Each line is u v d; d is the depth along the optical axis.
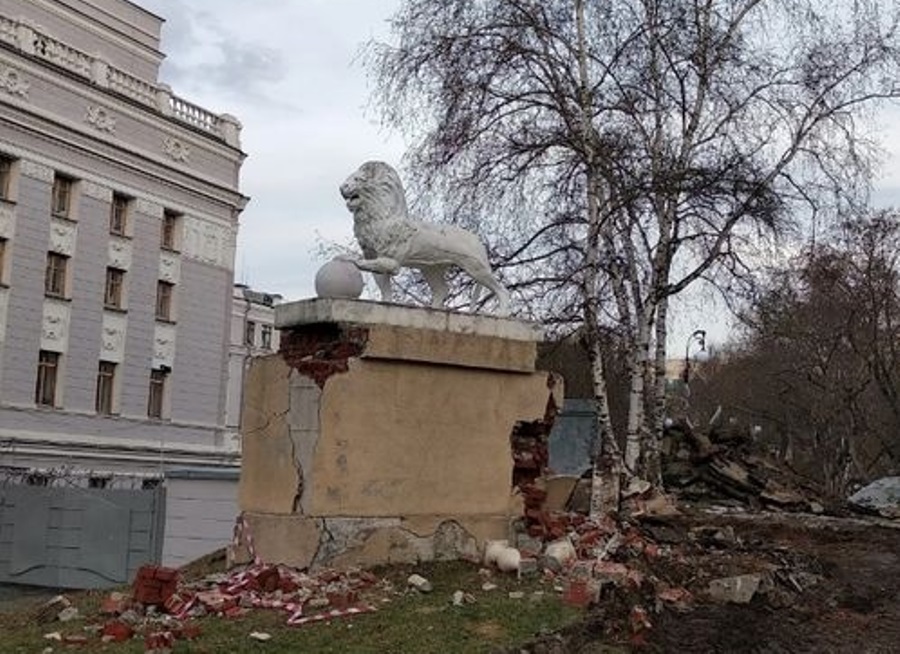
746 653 7.75
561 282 16.11
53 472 30.58
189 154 38.12
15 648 7.23
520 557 8.82
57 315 32.81
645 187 14.76
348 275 8.82
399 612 7.61
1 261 31.11
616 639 7.51
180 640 7.04
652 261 16.27
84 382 33.72
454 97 15.84
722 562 9.88
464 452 9.23
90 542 19.30
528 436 9.81
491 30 15.87
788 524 12.74
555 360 19.38
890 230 33.00
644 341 16.38
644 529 10.88
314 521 8.41
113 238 34.91
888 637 8.41
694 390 54.25
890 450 35.56
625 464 15.15
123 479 34.09
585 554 9.47
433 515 8.98
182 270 37.94
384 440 8.77
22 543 19.83
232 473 17.64
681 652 7.59
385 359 8.76
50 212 32.41
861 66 16.50
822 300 32.16
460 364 9.16
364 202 9.23
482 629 7.29
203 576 9.06
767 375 44.31
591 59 16.31
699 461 20.14
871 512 19.09
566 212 16.48
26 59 31.06
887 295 33.28
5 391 30.94
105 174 34.38
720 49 16.23
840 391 36.31
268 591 8.11
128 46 38.44
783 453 46.28
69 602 8.72
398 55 16.08
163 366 37.09
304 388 8.71
